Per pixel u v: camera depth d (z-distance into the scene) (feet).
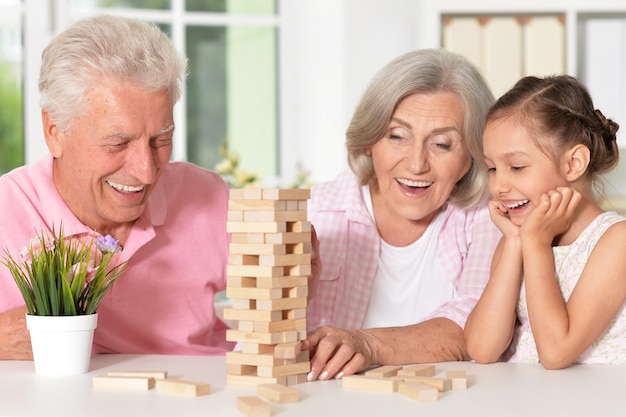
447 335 6.98
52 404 5.19
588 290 6.59
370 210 8.40
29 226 7.33
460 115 7.57
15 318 6.60
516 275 6.89
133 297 7.68
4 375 6.06
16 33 17.24
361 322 8.28
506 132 7.09
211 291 8.10
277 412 4.94
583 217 7.14
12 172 7.57
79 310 6.17
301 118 18.89
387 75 7.57
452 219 8.32
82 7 17.60
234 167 15.05
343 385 5.60
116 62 6.40
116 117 6.42
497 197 7.26
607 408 5.07
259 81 18.84
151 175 6.62
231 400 5.26
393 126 7.59
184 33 18.33
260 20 18.70
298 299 5.71
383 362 6.55
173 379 5.68
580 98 7.23
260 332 5.59
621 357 6.88
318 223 8.41
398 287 8.33
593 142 7.18
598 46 17.12
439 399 5.29
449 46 16.89
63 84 6.48
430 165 7.64
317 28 18.49
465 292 7.93
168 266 7.83
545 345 6.45
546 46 16.83
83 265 6.11
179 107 18.37
